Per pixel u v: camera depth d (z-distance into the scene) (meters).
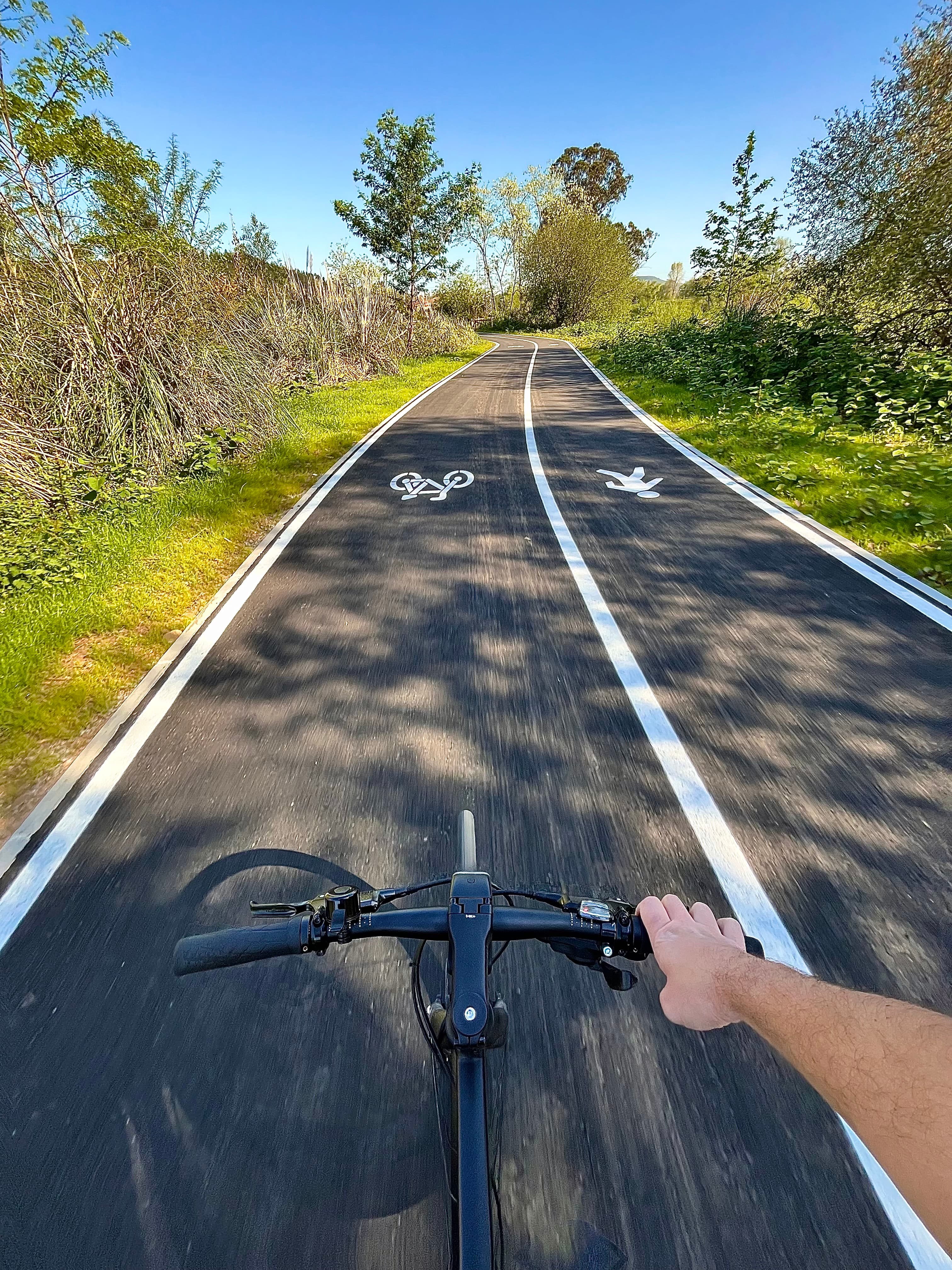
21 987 1.90
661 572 4.86
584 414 11.83
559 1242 1.32
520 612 4.25
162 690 3.49
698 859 2.26
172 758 2.92
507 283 64.56
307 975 1.89
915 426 8.34
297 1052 1.69
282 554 5.49
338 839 2.40
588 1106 1.54
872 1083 0.62
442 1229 1.34
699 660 3.61
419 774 2.74
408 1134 1.51
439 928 1.01
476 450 9.08
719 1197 1.38
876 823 2.41
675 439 9.52
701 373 13.55
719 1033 1.69
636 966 1.87
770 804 2.51
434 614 4.27
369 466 8.39
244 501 6.86
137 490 6.42
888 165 10.15
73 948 2.02
